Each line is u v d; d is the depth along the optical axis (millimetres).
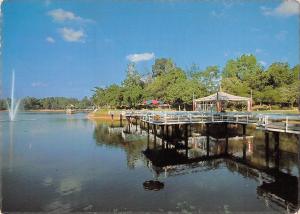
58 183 12211
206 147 20859
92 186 11695
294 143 20734
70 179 12805
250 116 20297
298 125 15469
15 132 30969
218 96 30906
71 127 37250
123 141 24562
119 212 9211
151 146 21797
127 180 12672
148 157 17656
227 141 21719
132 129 34250
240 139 23703
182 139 24734
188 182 12367
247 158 17000
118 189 11430
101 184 12047
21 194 10688
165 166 15391
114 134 29391
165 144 22609
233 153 18516
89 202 9906
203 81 52531
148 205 9641
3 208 9273
